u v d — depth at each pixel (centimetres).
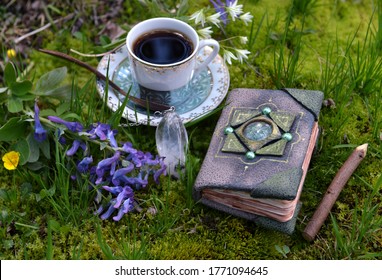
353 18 97
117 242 72
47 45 92
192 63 77
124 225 73
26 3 96
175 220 73
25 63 90
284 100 75
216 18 82
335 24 96
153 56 79
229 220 74
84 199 75
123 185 75
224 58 82
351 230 74
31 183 77
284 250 72
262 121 73
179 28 80
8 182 78
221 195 72
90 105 79
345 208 75
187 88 80
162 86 78
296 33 92
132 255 69
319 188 77
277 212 70
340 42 93
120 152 74
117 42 85
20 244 72
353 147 80
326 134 82
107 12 96
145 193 77
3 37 93
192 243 72
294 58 85
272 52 91
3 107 80
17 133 76
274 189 67
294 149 70
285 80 86
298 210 73
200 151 80
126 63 85
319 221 72
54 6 97
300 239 73
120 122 82
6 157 74
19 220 74
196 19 81
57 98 80
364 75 85
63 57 81
